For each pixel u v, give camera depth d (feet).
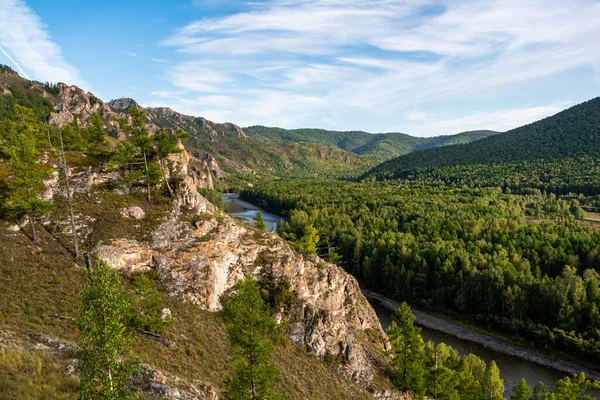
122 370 59.06
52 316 105.40
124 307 60.70
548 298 274.57
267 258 178.60
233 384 81.41
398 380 174.19
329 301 191.42
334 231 469.57
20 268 120.78
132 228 162.20
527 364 242.17
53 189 171.01
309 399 121.19
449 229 437.58
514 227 416.87
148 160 202.59
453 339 277.23
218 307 151.94
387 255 384.68
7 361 72.54
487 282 303.27
